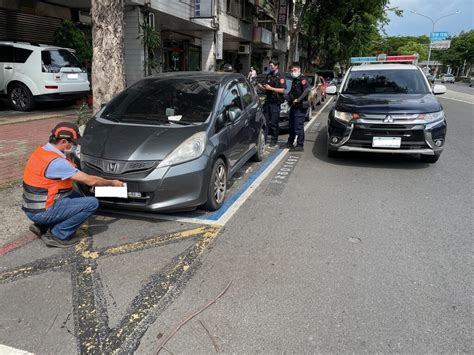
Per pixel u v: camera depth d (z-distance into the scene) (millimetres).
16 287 3129
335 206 4922
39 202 3566
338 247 3809
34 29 13125
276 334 2592
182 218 4496
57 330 2639
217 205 4738
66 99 11367
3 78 11102
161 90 5387
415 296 3008
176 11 14523
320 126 11562
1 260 3545
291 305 2893
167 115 4879
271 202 5043
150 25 13172
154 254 3664
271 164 7027
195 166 4203
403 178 6188
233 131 5211
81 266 3455
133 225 4312
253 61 32000
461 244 3895
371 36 35000
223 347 2479
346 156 7633
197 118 4785
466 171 6633
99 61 6988
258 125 6754
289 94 8047
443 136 6352
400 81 7527
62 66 11258
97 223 4363
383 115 6227
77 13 14383
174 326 2674
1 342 2520
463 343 2510
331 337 2564
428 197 5293
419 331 2619
